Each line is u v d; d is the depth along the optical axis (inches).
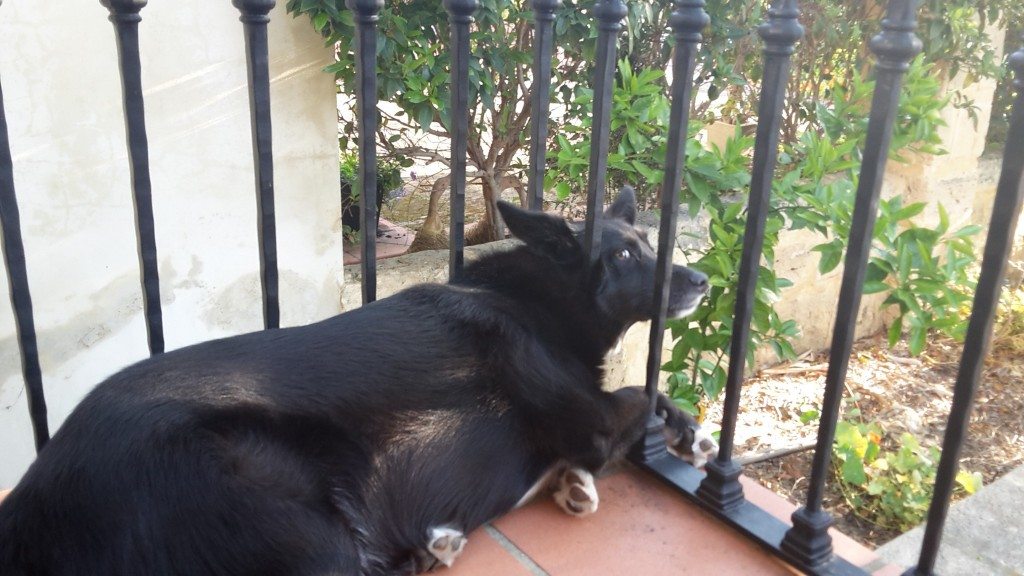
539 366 80.5
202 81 159.9
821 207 154.3
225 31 159.8
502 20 183.8
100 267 159.6
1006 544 112.0
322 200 181.2
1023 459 182.1
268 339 73.3
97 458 60.7
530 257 91.7
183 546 59.5
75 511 59.2
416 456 73.5
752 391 215.5
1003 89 281.0
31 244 150.9
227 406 65.7
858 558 76.0
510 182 220.5
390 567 73.0
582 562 75.3
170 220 163.6
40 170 148.4
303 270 183.5
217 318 176.1
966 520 116.9
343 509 68.9
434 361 76.0
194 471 61.1
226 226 171.0
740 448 187.2
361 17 77.9
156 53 153.6
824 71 240.4
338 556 64.5
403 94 177.2
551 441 81.0
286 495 64.6
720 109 256.7
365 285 89.3
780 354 168.7
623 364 192.7
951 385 217.0
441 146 253.0
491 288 89.0
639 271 95.7
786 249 219.6
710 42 204.5
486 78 176.6
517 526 80.4
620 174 212.4
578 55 193.8
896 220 150.2
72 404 163.5
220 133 164.7
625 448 86.2
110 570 58.3
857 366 227.1
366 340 74.7
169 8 152.3
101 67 149.7
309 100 172.6
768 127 68.0
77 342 160.7
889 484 159.6
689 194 159.8
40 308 154.9
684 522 80.7
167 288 167.3
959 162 245.3
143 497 59.6
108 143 154.3
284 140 171.6
